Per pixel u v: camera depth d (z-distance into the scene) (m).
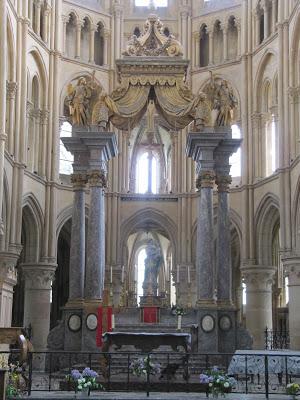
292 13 38.25
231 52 45.66
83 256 28.47
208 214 27.72
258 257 42.06
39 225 41.34
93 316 26.75
